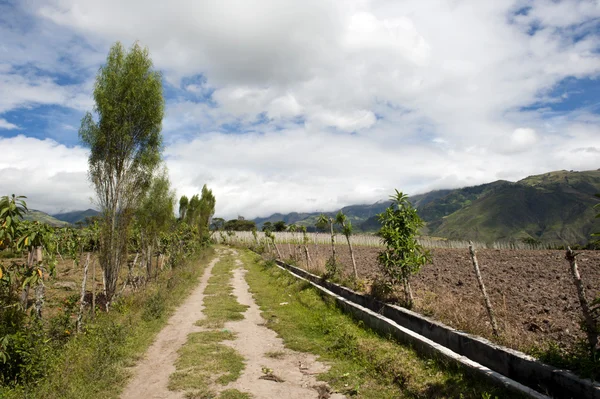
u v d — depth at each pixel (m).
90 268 20.89
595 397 3.95
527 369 4.84
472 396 4.79
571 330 6.33
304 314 11.20
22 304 7.73
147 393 5.87
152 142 13.12
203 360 7.23
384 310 8.90
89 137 11.84
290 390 5.93
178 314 11.80
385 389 5.78
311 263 17.39
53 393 5.45
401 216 9.20
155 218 18.17
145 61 12.77
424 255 8.80
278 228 64.56
